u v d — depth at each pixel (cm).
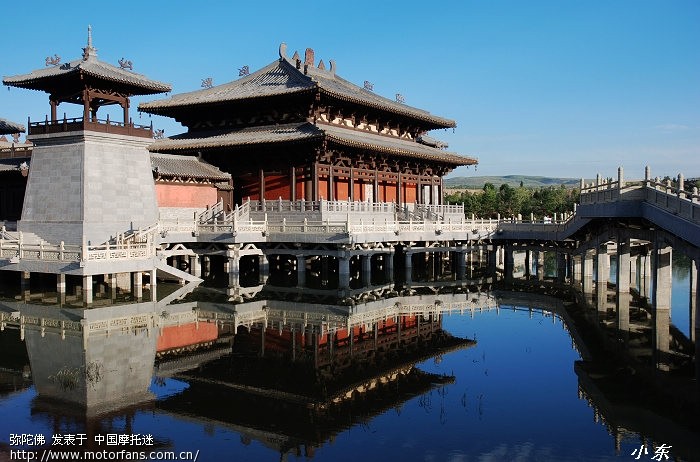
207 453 1866
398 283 5525
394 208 6800
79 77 4825
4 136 7088
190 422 2103
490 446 1928
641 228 3909
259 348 3122
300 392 2436
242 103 6569
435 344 3234
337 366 2811
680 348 3112
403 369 2770
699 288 2894
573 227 5212
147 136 5369
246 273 5859
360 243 5091
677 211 3022
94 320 3669
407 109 7656
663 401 2316
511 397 2378
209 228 5041
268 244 5278
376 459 1841
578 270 5600
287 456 1844
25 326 3497
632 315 4028
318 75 7431
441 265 6819
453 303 4528
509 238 6122
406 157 7031
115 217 5112
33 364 2753
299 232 4997
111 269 4091
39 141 5191
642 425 2086
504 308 4325
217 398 2348
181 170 5903
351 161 6500
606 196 3975
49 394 2358
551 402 2314
